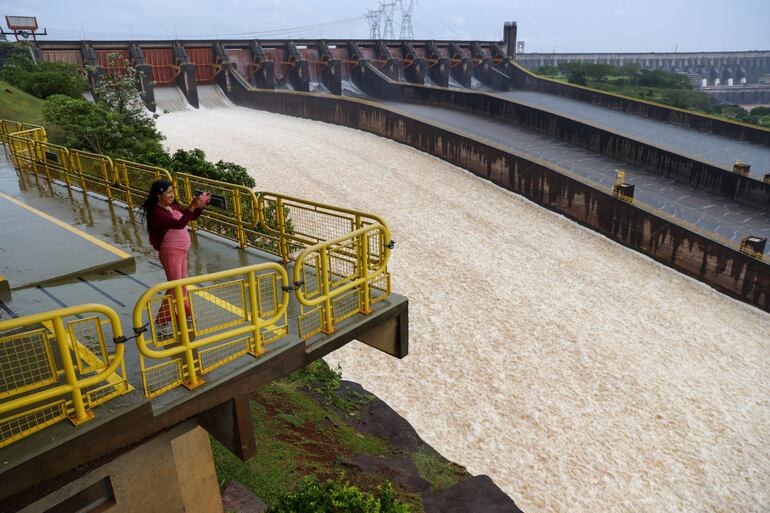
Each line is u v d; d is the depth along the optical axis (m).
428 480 17.23
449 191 52.78
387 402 25.14
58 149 14.53
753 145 65.19
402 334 8.10
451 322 31.95
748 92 179.25
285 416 17.48
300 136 65.56
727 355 31.61
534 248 42.81
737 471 23.64
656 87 119.50
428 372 27.61
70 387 4.81
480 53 112.31
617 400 27.14
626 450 24.14
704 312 35.97
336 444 17.19
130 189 12.26
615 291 37.56
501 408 25.78
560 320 33.34
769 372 30.44
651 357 30.73
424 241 41.59
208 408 5.73
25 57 62.44
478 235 43.94
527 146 64.81
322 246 6.65
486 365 28.61
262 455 14.42
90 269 8.85
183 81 78.12
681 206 47.59
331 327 7.02
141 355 5.24
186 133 62.81
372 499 11.11
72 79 59.56
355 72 97.75
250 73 88.00
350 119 71.31
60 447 4.69
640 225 43.19
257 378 6.14
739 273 37.16
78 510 6.52
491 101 76.19
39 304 7.73
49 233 10.73
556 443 24.06
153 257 9.66
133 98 43.59
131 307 7.64
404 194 50.47
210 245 9.93
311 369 22.80
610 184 52.69
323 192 48.66
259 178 50.16
